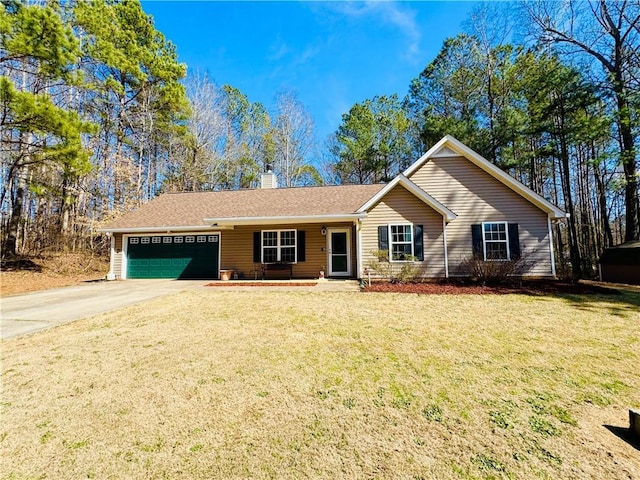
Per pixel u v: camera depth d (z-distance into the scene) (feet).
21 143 44.86
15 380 11.84
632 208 48.32
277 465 7.41
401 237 37.55
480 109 67.10
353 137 87.25
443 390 11.02
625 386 11.30
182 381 11.72
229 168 90.84
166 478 7.02
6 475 7.15
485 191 38.50
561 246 59.77
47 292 33.53
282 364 13.29
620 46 48.73
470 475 7.07
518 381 11.71
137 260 46.39
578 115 53.47
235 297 28.35
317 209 42.42
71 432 8.71
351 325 19.08
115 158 69.67
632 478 6.93
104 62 63.21
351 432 8.67
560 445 8.09
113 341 16.26
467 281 35.55
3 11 37.29
